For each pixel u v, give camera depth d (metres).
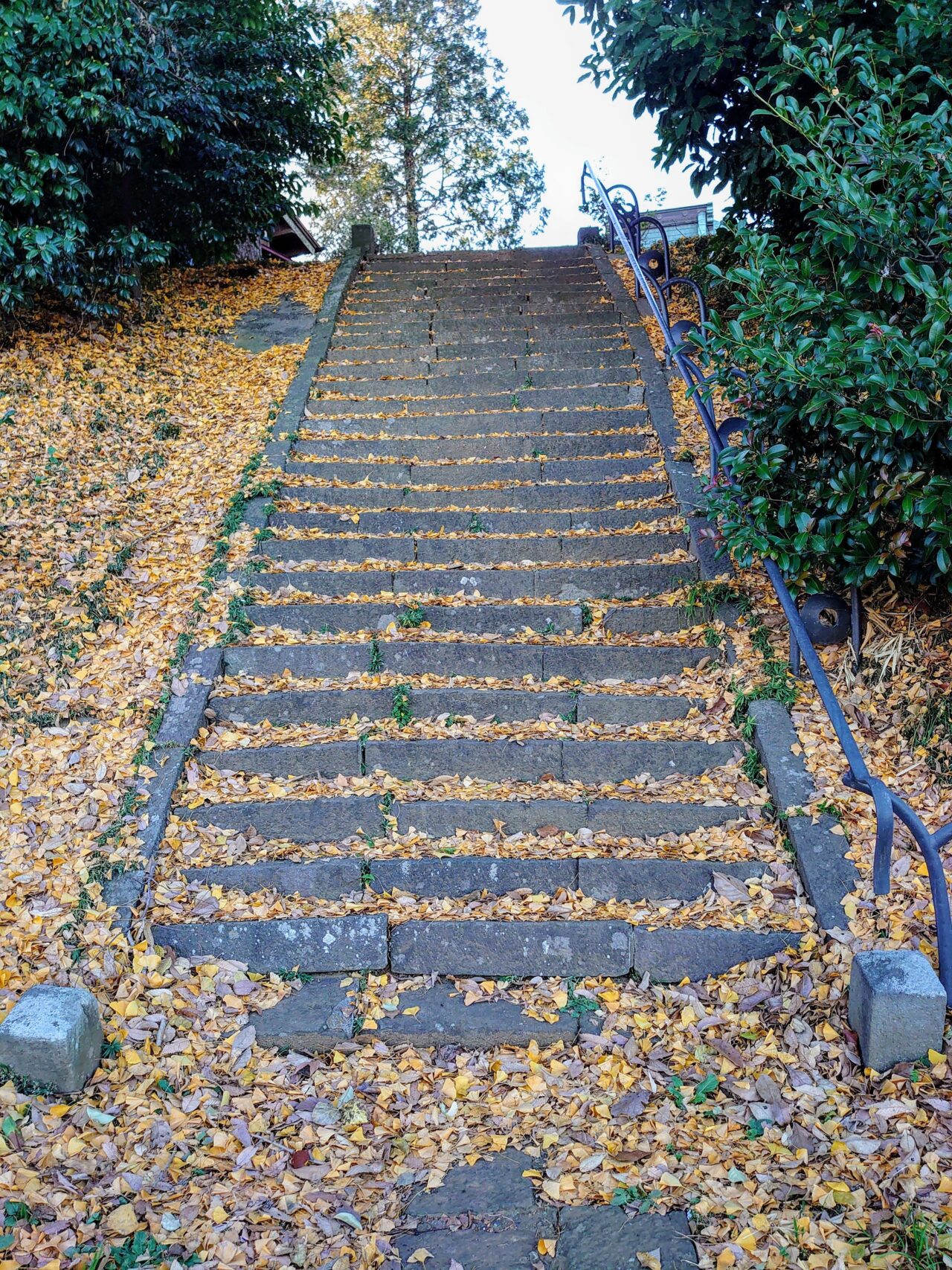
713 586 4.73
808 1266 2.19
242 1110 2.74
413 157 20.33
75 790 3.78
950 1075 2.61
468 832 3.77
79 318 8.12
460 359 7.73
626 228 8.22
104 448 6.44
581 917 3.37
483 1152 2.63
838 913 3.18
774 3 5.67
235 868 3.53
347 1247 2.34
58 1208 2.37
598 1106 2.73
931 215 3.55
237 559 5.20
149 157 8.80
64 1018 2.71
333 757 4.05
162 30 8.48
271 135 10.41
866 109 3.91
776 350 3.59
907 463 3.59
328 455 6.54
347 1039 3.01
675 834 3.70
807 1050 2.80
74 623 4.69
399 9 19.70
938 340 3.20
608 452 6.44
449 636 4.75
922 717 3.75
